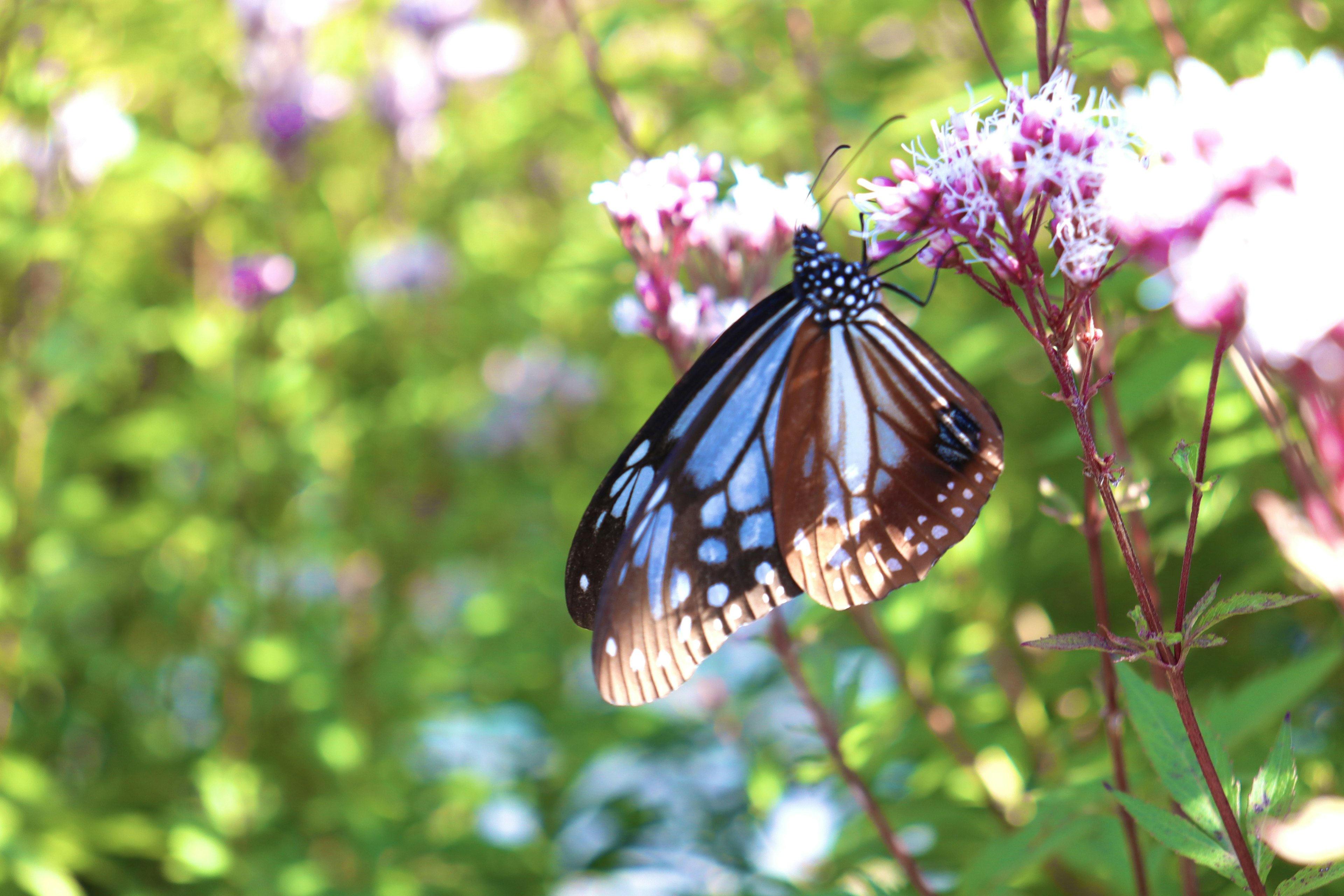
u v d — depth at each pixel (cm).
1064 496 48
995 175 43
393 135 75
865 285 47
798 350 47
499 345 79
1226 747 47
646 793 65
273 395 64
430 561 72
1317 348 45
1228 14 53
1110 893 52
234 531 63
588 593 49
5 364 62
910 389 47
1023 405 58
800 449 47
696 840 62
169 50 67
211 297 67
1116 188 43
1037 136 43
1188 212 43
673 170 50
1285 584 53
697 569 47
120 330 65
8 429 64
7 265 64
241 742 61
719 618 47
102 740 64
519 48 75
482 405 78
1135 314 53
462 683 66
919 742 55
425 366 73
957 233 44
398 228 76
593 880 62
